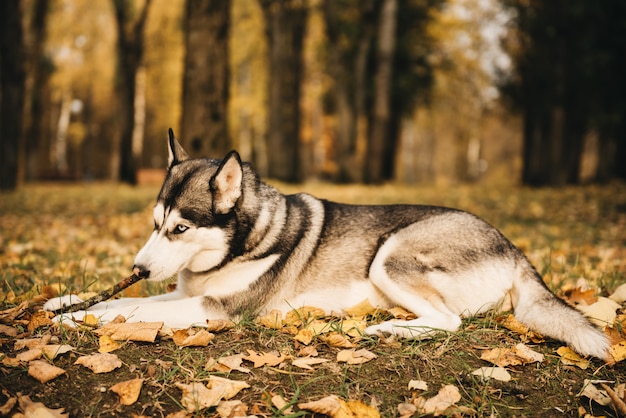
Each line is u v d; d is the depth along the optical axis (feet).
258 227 12.62
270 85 76.89
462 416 9.36
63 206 40.81
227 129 35.65
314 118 128.88
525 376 10.70
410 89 85.87
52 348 10.21
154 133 134.10
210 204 12.01
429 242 12.96
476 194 55.88
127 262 20.03
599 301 14.02
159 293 15.47
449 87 105.29
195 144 34.65
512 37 83.35
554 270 18.79
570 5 63.36
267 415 9.14
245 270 12.69
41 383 9.45
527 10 73.26
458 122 132.98
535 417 9.61
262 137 136.05
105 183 100.53
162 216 11.98
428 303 12.53
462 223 13.33
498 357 10.91
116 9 71.67
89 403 9.18
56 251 21.61
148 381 9.71
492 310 13.03
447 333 11.69
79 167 164.25
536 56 76.23
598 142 85.10
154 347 10.94
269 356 10.69
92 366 9.93
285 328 12.12
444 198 48.83
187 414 8.98
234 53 91.71
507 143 201.05
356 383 10.05
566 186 70.85
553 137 69.67
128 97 73.72
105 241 24.29
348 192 52.70
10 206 39.55
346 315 13.16
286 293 13.21
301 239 13.32
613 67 64.39
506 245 13.35
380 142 70.49
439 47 94.43
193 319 12.14
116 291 12.15
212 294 12.61
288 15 77.05
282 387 9.89
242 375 10.14
